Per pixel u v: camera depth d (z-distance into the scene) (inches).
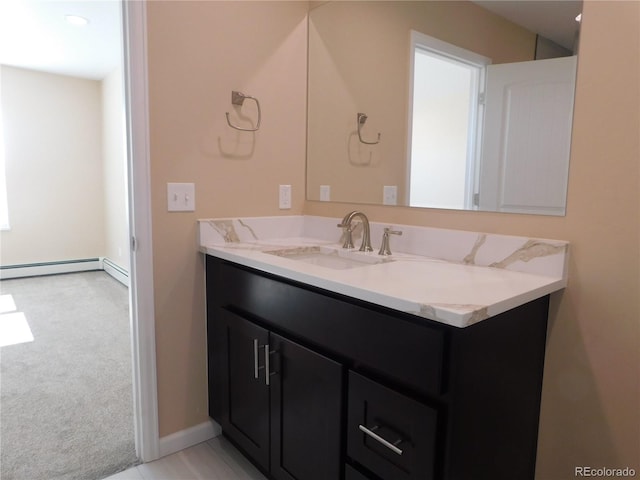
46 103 187.6
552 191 49.0
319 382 48.4
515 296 39.4
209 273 68.5
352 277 46.5
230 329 63.8
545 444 50.7
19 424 75.3
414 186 63.8
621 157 43.6
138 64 59.8
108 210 201.2
